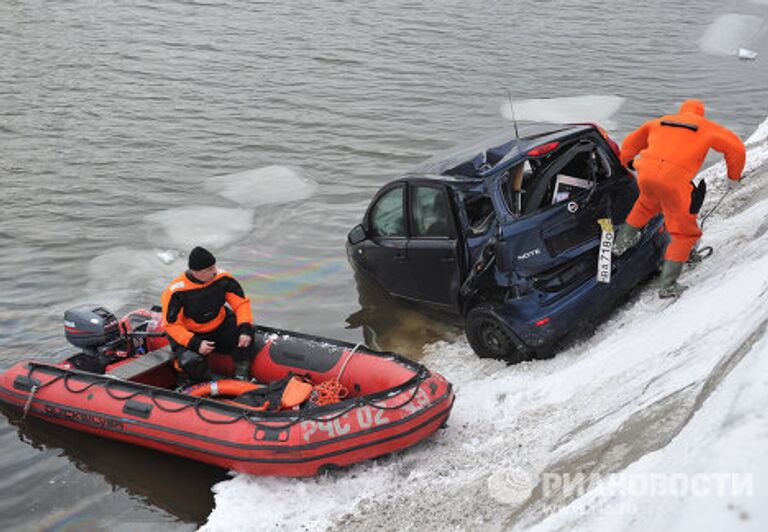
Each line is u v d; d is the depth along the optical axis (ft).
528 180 22.45
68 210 36.06
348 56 58.70
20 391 21.98
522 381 20.20
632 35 67.31
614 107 49.21
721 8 77.41
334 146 43.52
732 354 11.09
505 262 20.42
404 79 54.24
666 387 13.47
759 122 46.83
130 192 37.96
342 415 17.94
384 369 19.74
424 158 41.93
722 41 66.08
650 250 21.31
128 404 20.07
